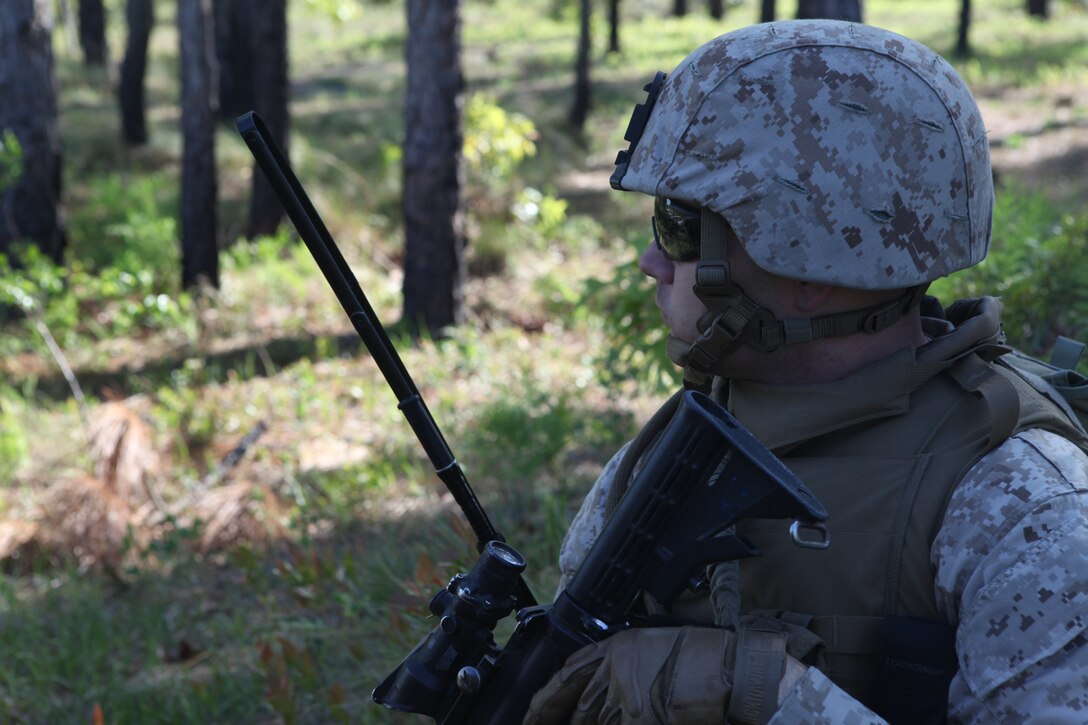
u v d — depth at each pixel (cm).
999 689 91
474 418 628
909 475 101
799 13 689
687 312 112
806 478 104
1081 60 2188
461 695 106
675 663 95
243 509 479
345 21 1406
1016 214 526
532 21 3281
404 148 880
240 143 1428
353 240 1148
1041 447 98
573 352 800
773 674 93
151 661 368
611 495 120
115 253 1072
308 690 317
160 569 459
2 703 347
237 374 807
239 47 1600
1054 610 90
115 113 1639
